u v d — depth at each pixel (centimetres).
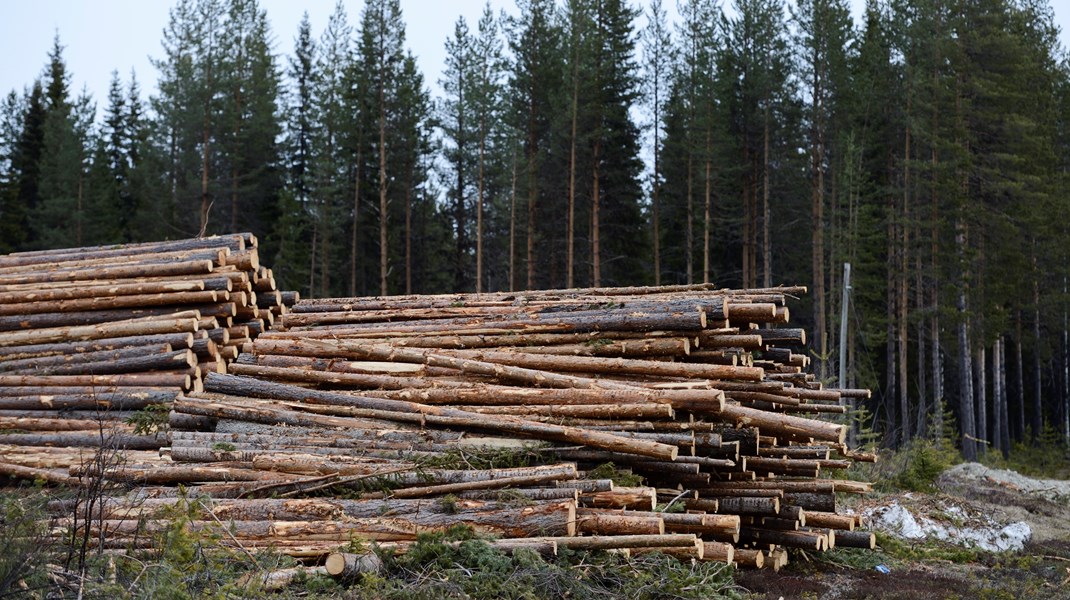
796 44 4006
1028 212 3538
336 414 1068
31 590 587
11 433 1212
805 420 985
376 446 993
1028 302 4228
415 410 1043
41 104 5519
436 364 1127
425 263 4750
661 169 4331
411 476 904
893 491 1742
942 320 3641
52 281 1434
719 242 4328
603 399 1008
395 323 1323
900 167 4188
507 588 747
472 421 1005
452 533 815
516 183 3966
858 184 3856
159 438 1127
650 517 853
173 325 1316
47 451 1152
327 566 756
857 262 3750
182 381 1245
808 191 4138
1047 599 987
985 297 3616
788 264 4391
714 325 1141
